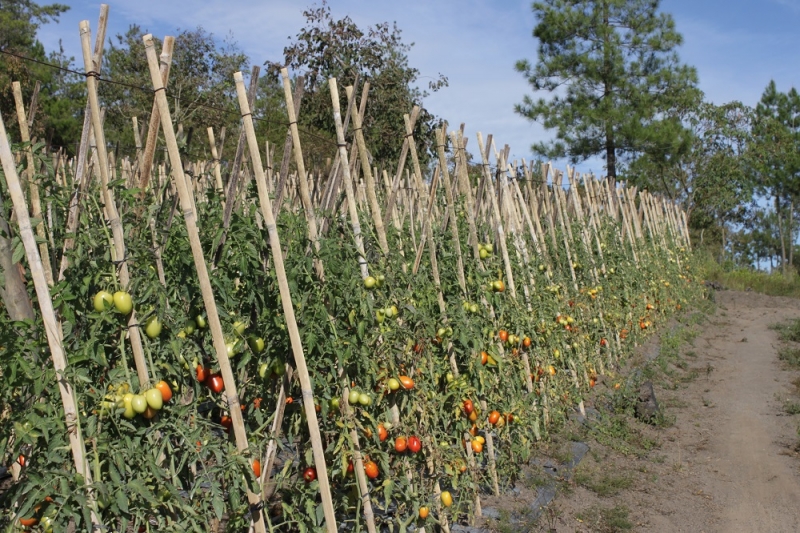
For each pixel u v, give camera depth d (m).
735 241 41.25
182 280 3.10
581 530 4.82
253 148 3.11
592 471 5.91
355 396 3.59
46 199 2.71
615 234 10.59
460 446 4.53
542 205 8.03
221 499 2.83
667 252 14.71
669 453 6.56
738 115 29.05
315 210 3.69
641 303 10.77
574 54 21.05
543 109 21.17
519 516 4.81
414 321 4.25
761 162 32.12
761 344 12.41
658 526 4.98
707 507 5.34
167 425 2.76
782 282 22.33
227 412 3.44
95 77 2.69
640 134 19.95
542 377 6.26
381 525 3.99
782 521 5.10
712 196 28.48
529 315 5.99
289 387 3.46
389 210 4.67
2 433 2.60
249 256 3.16
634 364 9.61
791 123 35.28
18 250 2.53
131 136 16.48
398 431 3.92
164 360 2.88
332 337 3.44
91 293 2.77
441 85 15.38
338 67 12.88
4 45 26.67
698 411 8.00
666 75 20.58
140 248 2.83
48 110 23.64
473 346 4.66
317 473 3.28
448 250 4.92
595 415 7.31
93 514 2.51
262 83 20.14
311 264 3.36
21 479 2.63
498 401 5.16
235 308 3.44
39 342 2.55
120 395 2.66
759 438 7.00
